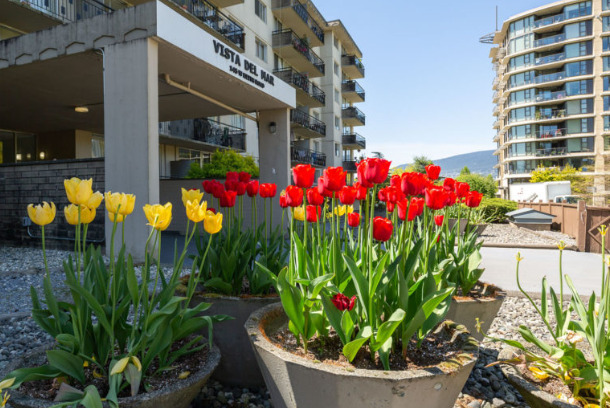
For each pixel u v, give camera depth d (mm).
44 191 8211
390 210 2227
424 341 1865
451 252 2955
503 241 12078
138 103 6633
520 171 62781
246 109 12430
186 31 7355
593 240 9984
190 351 1867
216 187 2748
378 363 1616
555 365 1840
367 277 1791
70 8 11922
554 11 59688
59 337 1550
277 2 23750
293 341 1869
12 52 8070
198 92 9906
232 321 2299
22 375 1524
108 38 6914
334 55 34188
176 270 1860
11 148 15078
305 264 1996
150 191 6570
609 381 1654
